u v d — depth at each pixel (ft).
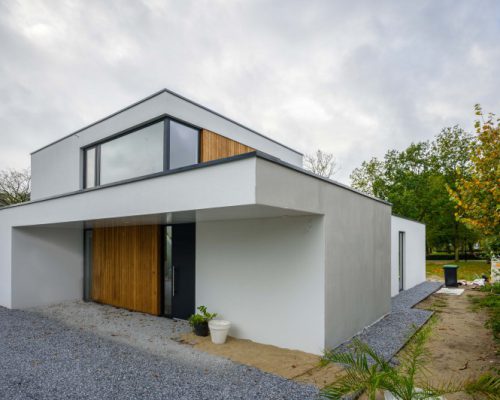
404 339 19.38
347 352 17.20
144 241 27.58
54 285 31.65
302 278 17.61
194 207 14.93
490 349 18.17
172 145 25.25
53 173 35.22
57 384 13.19
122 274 29.45
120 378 13.76
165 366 15.16
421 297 33.96
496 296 20.21
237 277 20.18
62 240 32.42
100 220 21.83
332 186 18.40
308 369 14.87
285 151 40.06
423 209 80.79
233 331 20.24
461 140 82.99
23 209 27.71
